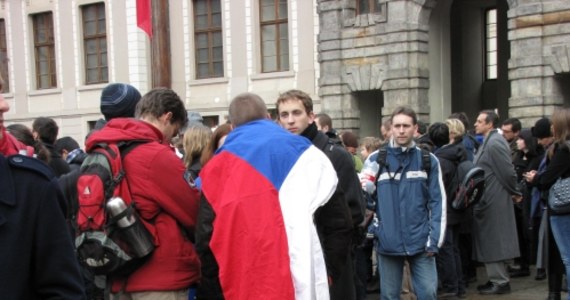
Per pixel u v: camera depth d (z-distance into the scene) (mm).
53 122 6062
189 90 21266
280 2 19688
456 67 20094
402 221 5219
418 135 8266
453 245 7398
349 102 17359
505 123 9312
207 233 3363
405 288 6871
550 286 6641
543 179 5945
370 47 16891
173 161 3568
